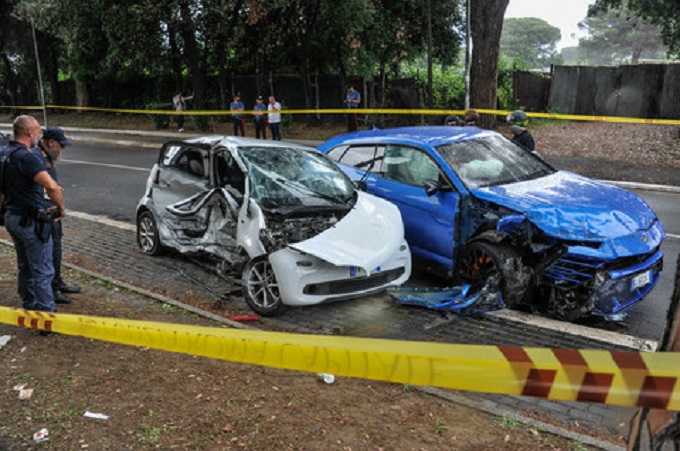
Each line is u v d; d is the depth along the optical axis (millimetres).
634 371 1316
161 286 6816
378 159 7320
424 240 6570
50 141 5676
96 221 10055
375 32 23219
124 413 3734
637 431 1408
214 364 4480
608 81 21297
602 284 5277
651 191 11742
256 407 3834
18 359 4504
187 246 7191
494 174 6527
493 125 16156
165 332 2609
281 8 22203
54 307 5172
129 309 5836
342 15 21641
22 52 32125
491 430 3666
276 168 6730
